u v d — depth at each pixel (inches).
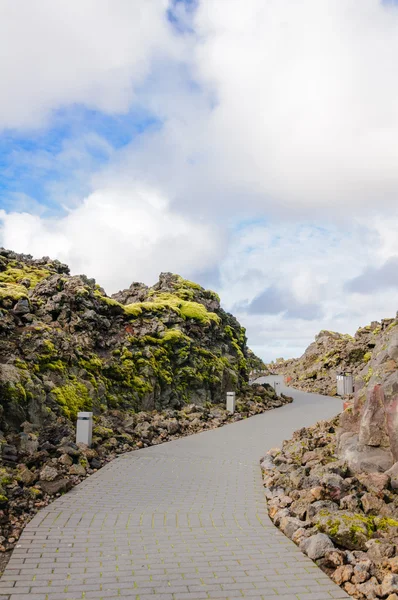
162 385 778.2
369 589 217.5
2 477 343.0
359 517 278.7
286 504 334.3
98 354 710.5
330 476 324.8
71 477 399.5
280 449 517.3
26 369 531.8
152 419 669.3
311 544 259.8
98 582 225.5
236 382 959.6
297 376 1544.0
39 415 502.0
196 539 281.1
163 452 528.4
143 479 414.6
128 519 312.7
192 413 759.7
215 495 371.2
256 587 224.5
